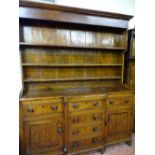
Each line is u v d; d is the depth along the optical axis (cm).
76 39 211
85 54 222
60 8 167
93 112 186
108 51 233
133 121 222
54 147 177
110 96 195
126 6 246
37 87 204
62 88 214
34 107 163
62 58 210
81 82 225
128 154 195
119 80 244
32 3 156
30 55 196
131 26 236
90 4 223
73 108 176
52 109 169
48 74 208
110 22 195
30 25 190
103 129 195
